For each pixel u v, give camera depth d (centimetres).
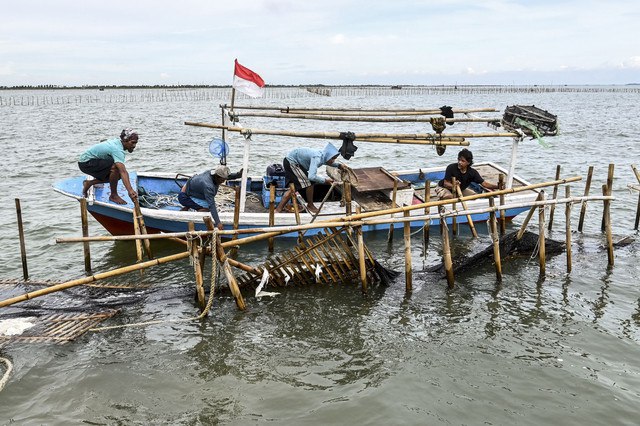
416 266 1168
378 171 1275
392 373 750
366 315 926
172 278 1080
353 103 10156
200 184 1140
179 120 5788
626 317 920
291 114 1246
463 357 794
